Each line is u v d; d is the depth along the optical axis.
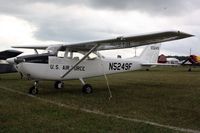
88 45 9.56
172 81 14.32
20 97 8.18
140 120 5.43
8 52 15.00
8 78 15.88
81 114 5.80
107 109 6.50
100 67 10.52
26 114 5.66
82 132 4.43
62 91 9.85
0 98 7.88
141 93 9.34
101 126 4.84
